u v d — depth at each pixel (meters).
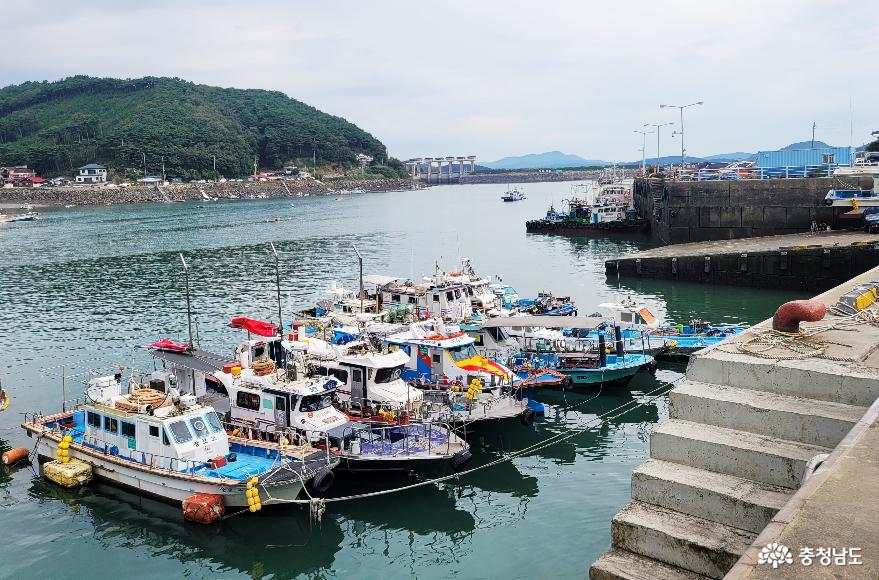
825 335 14.77
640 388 39.12
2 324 56.31
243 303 64.19
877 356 13.26
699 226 84.00
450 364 34.94
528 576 21.59
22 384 41.22
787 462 10.82
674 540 10.50
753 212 80.56
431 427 30.06
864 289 19.80
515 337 41.91
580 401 37.56
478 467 29.06
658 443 12.16
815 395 12.16
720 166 122.44
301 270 83.62
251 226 139.75
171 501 26.50
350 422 29.42
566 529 24.27
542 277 76.69
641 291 66.31
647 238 111.81
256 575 22.42
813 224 76.38
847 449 9.50
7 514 26.06
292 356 33.84
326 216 168.50
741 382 12.95
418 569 22.44
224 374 31.53
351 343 34.78
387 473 28.41
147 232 126.94
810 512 7.97
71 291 70.31
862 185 75.62
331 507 26.69
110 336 52.19
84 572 22.55
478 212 186.12
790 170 94.69
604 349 38.56
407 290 46.16
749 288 66.06
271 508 25.75
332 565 22.88
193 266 86.44
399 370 33.28
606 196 137.88
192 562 23.12
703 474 11.49
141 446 27.06
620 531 11.11
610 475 28.50
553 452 31.14
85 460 28.72
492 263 88.44
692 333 45.28
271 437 29.42
